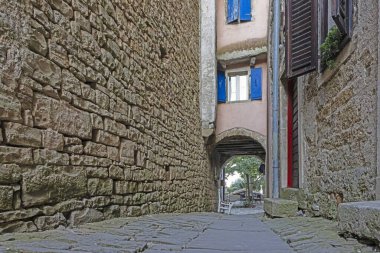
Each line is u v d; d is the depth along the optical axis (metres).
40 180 2.54
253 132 10.77
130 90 4.39
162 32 5.97
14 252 1.75
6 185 2.25
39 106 2.57
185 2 7.95
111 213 3.67
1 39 2.24
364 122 3.21
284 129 7.46
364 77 3.21
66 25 2.97
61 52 2.88
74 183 2.98
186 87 7.87
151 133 5.16
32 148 2.48
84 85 3.23
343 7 3.53
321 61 4.45
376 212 2.05
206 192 9.97
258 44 10.78
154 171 5.20
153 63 5.43
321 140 4.62
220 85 11.19
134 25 4.64
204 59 10.00
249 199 22.45
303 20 4.93
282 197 6.84
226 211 14.94
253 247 2.38
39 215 2.54
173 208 6.18
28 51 2.48
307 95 5.45
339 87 3.93
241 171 26.64
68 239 2.28
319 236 2.81
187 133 7.81
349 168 3.60
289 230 3.51
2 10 2.25
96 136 3.42
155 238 2.61
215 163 12.35
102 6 3.67
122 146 4.04
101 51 3.61
